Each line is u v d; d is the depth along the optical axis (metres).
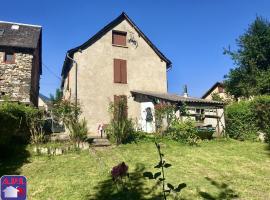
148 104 24.98
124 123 19.52
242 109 22.84
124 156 16.16
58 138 18.69
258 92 34.84
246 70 38.16
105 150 17.44
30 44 24.42
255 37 37.34
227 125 23.31
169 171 13.63
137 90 25.95
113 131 19.25
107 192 10.99
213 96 40.81
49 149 16.22
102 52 25.70
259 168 14.55
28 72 24.00
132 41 26.94
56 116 18.94
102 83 25.08
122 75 25.86
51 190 11.27
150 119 24.53
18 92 23.45
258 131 22.06
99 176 12.79
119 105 20.23
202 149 18.39
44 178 12.61
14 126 16.19
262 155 17.16
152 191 11.02
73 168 13.94
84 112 23.91
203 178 12.80
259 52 37.09
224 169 14.29
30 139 17.41
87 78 24.75
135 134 20.12
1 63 23.62
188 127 20.08
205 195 10.84
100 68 25.31
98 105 24.48
